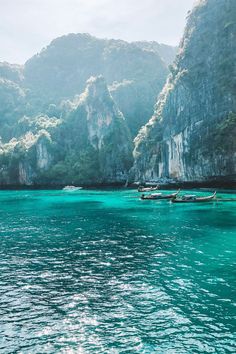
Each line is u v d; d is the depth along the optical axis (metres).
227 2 99.12
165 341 13.80
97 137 140.12
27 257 25.72
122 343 13.73
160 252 26.44
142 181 112.38
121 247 28.33
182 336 14.12
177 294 18.02
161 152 105.62
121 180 125.44
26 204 67.31
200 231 34.34
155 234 33.34
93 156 137.25
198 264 23.09
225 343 13.62
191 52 104.12
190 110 95.38
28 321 15.63
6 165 143.88
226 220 40.59
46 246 29.19
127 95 162.38
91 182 130.62
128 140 132.62
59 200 74.81
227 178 84.12
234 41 91.69
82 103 153.38
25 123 171.25
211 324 14.98
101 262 24.05
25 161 139.25
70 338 14.20
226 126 81.81
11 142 159.25
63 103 179.88
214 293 18.06
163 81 172.50
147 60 186.88
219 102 87.62
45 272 22.06
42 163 140.12
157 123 112.62
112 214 48.56
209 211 48.75
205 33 101.75
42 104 193.88
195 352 13.10
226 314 15.80
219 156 82.94
